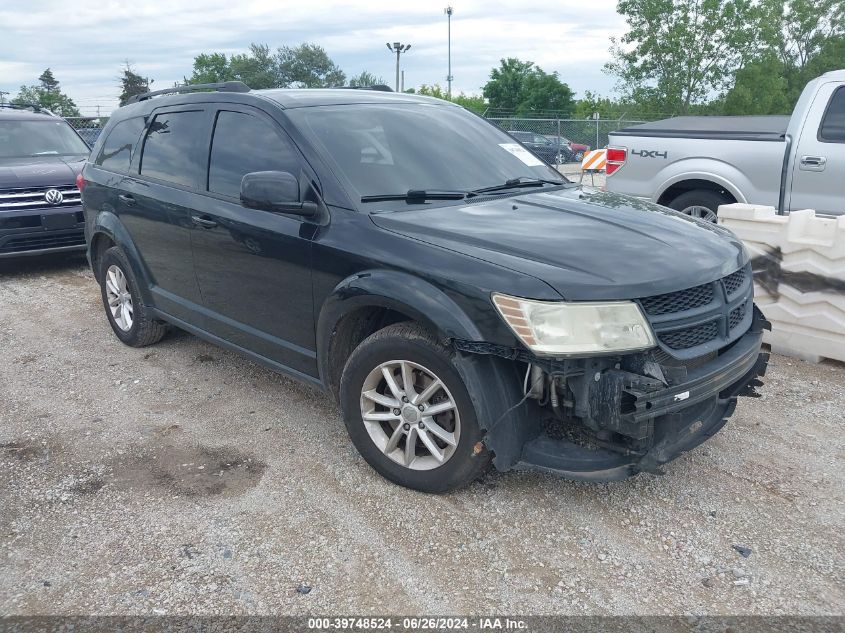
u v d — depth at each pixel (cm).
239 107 423
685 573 285
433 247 313
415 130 416
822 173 629
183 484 357
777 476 355
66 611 269
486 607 267
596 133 2145
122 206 508
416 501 335
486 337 288
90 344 575
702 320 302
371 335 337
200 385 484
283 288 379
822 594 272
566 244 308
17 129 950
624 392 278
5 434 417
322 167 365
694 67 3647
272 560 296
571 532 312
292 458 381
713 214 720
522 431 301
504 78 5666
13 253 809
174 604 272
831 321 490
